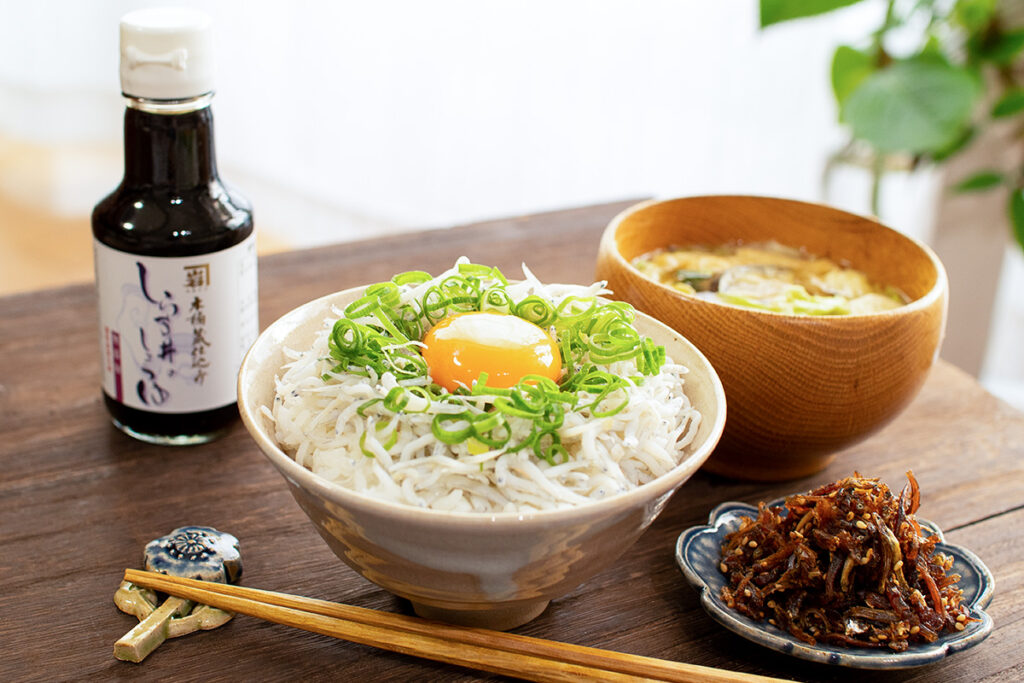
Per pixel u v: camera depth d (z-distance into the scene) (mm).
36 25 1605
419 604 554
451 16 1388
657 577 586
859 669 552
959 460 654
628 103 1394
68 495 606
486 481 524
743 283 655
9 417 645
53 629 551
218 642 552
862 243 671
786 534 569
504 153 1462
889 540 550
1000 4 930
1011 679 551
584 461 529
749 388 596
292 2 1445
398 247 781
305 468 532
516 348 542
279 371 568
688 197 680
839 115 953
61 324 708
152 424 630
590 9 1347
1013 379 1440
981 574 570
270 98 1525
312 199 1580
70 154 1688
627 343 551
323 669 544
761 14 872
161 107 596
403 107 1470
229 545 577
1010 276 1407
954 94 875
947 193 1046
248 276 631
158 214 605
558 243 796
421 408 525
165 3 1559
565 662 537
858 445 647
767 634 542
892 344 591
